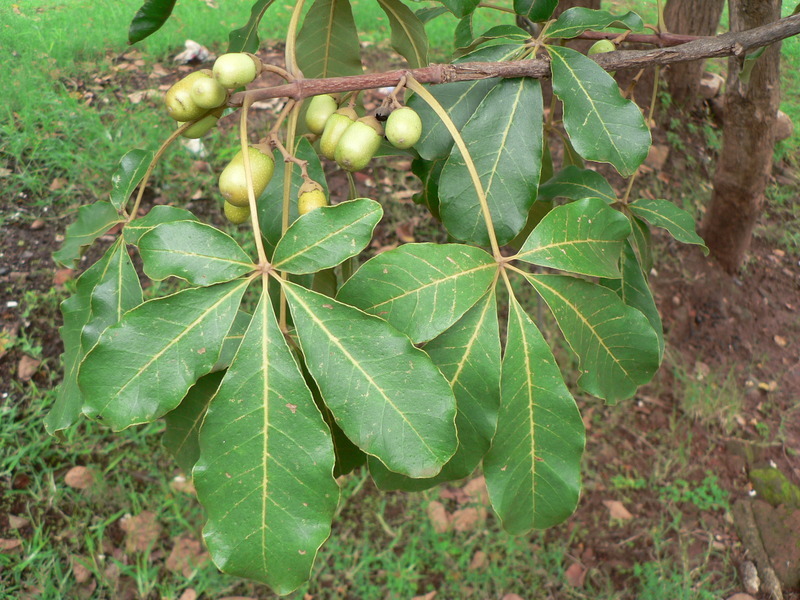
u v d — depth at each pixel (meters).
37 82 1.74
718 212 1.61
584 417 1.40
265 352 0.35
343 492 1.22
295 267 0.36
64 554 1.06
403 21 0.62
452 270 0.38
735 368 1.52
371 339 0.35
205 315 0.35
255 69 0.39
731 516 1.28
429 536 1.16
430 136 0.48
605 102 0.44
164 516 1.11
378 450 0.34
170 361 0.34
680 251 1.70
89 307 0.44
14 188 1.53
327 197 0.48
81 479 1.12
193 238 0.36
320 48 0.64
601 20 0.48
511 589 1.13
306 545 0.34
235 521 0.34
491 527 1.19
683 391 1.46
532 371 0.39
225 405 0.34
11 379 1.24
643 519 1.25
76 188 1.55
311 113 0.46
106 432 1.19
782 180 1.97
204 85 0.38
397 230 1.54
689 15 1.71
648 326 0.42
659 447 1.37
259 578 0.34
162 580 1.05
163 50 1.98
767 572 1.18
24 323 1.31
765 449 1.39
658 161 1.86
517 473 0.39
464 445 0.39
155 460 1.19
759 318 1.62
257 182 0.40
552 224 0.40
